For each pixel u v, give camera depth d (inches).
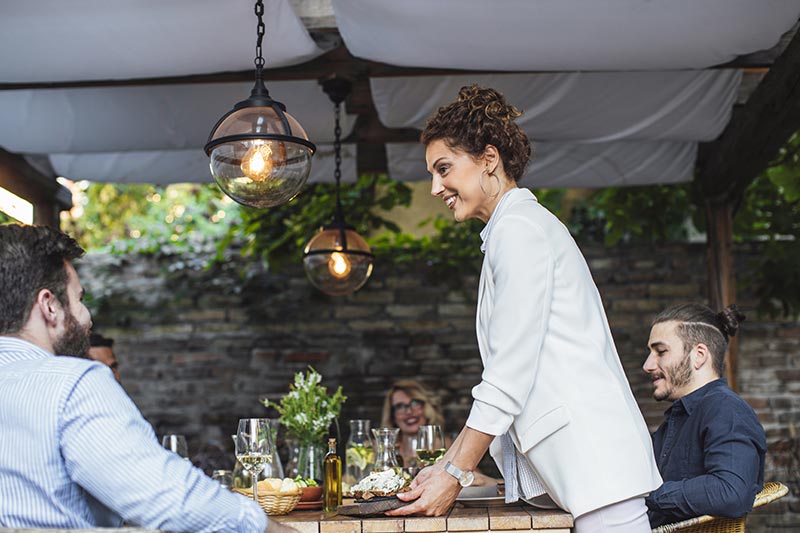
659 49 128.9
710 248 204.2
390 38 126.6
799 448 194.2
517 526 73.9
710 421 101.6
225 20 120.6
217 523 60.8
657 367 111.5
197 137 169.5
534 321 75.1
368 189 245.9
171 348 246.4
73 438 58.7
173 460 60.7
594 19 119.8
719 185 194.4
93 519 62.4
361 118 183.0
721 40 125.9
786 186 204.1
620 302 245.9
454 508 83.6
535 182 196.7
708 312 112.3
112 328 246.8
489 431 74.5
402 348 245.6
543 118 161.0
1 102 161.8
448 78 151.7
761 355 237.5
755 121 159.8
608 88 152.8
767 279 233.8
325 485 98.3
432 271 247.0
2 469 59.5
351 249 166.4
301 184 102.1
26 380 60.1
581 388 75.9
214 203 289.0
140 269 249.4
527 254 76.0
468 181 80.3
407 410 177.0
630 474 74.6
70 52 129.6
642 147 187.0
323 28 130.3
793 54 133.8
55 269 65.9
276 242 240.4
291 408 132.0
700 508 95.4
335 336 246.4
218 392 244.4
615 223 236.5
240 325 247.1
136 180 196.7
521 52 130.0
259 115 98.7
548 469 75.8
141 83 148.6
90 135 168.4
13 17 119.4
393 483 93.8
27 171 183.3
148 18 120.0
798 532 192.2
